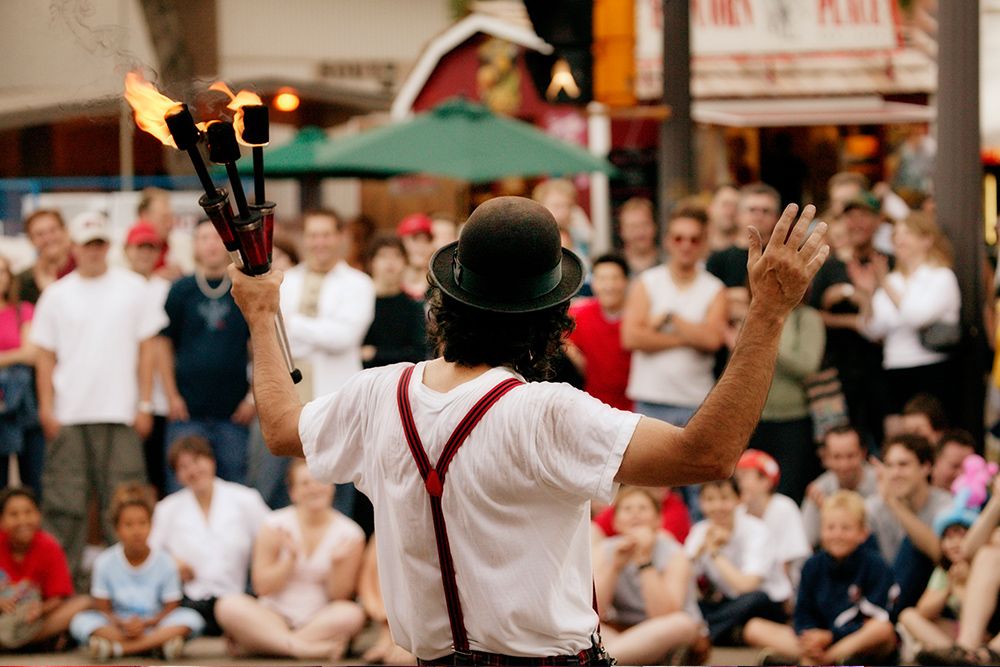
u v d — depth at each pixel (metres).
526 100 41.31
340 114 41.06
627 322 22.00
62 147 39.25
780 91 38.44
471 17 41.56
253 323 9.30
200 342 23.22
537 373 8.60
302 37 51.22
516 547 8.16
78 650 20.78
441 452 8.23
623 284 22.47
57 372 23.17
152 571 20.62
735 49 38.62
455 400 8.29
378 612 20.19
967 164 22.08
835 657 18.44
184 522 21.23
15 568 20.52
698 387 21.94
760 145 39.97
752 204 23.53
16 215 36.28
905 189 34.31
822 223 7.78
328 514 20.50
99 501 23.02
